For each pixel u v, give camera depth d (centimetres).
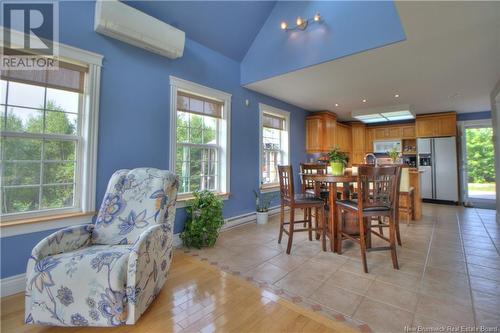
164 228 191
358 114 583
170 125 305
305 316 166
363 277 221
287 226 400
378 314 168
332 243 284
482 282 209
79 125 237
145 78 281
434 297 187
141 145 278
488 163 610
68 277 147
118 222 196
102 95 246
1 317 167
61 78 222
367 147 726
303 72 346
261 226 401
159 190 200
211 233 303
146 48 278
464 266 240
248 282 213
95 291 146
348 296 191
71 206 234
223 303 182
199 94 346
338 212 282
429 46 269
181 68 319
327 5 308
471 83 385
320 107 555
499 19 219
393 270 234
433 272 229
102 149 246
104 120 247
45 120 218
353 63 315
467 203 566
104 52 247
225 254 279
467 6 202
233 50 381
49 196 222
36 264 150
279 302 183
